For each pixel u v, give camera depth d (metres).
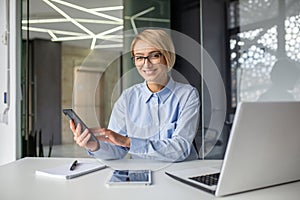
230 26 3.29
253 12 3.13
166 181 0.87
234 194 0.73
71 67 3.37
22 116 2.34
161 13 3.34
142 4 3.22
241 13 3.22
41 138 2.48
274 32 2.96
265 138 0.69
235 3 3.25
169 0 3.39
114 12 3.01
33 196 0.74
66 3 2.76
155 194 0.74
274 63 2.97
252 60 3.11
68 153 2.05
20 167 1.08
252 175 0.73
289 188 0.78
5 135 2.31
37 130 2.55
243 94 3.13
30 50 2.59
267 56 3.02
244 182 0.73
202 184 0.80
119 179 0.87
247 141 0.68
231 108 2.65
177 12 3.42
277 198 0.71
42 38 2.82
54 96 3.46
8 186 0.83
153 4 3.29
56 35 2.84
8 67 2.29
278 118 0.69
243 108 0.65
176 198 0.71
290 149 0.74
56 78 3.56
